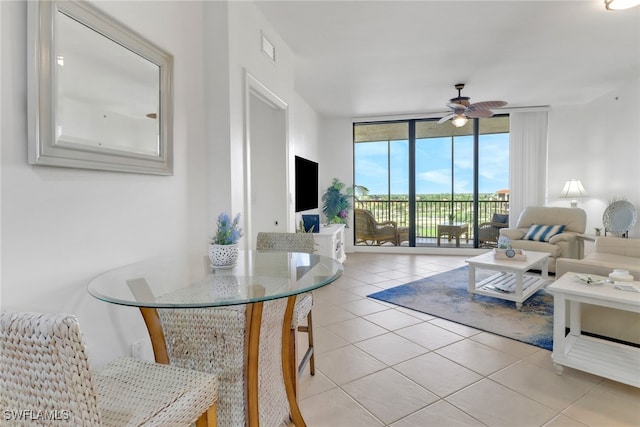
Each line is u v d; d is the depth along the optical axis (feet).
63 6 4.58
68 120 4.68
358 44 11.30
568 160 18.49
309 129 18.92
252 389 4.28
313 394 6.29
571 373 6.93
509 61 12.69
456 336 8.76
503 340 8.50
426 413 5.73
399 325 9.52
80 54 4.86
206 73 7.97
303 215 16.02
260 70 9.62
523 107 18.95
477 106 13.69
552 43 11.22
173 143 6.88
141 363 3.85
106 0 5.30
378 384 6.60
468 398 6.13
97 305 5.26
